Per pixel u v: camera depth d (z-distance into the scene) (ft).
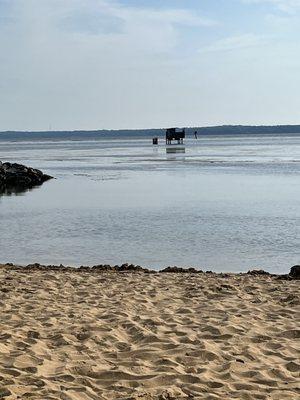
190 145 476.95
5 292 38.99
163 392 20.10
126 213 95.45
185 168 201.67
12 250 65.62
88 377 22.02
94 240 71.26
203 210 96.89
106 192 131.23
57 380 21.52
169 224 82.38
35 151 413.39
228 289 40.29
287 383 21.72
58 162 258.37
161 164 227.61
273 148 381.40
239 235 72.59
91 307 34.37
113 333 28.22
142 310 33.78
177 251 63.87
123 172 190.70
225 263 57.57
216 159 253.03
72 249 65.87
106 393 20.39
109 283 42.96
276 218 85.92
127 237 72.84
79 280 44.14
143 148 425.28
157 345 26.32
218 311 33.40
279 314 32.65
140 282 43.37
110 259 60.29
